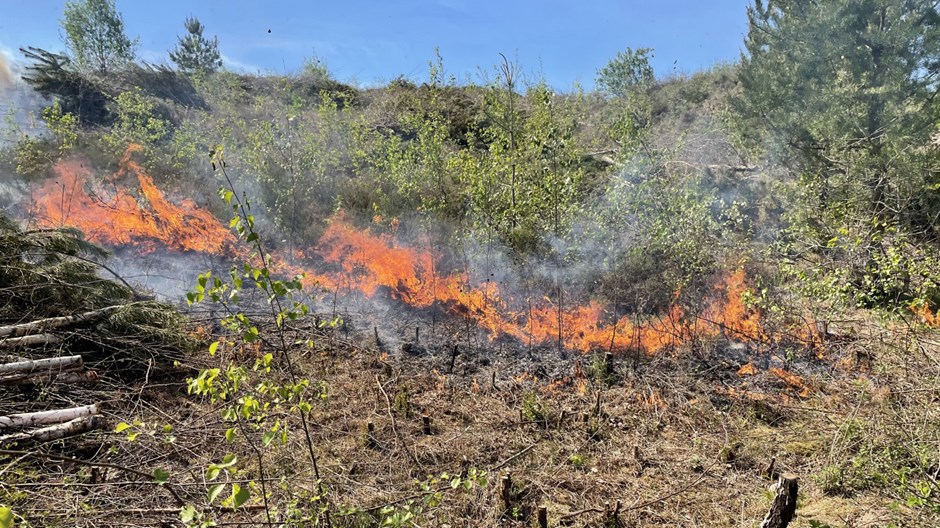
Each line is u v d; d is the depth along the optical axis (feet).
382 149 44.83
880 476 13.28
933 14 28.32
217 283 8.78
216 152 10.08
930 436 13.76
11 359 15.40
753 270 27.45
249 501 12.12
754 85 35.09
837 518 12.34
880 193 27.09
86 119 54.95
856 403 17.54
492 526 12.45
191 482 12.50
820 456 15.19
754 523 12.59
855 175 27.73
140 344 17.94
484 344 23.18
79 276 19.13
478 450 15.44
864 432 14.96
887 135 27.58
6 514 6.06
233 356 19.44
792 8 33.37
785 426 17.17
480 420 17.22
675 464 15.24
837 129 29.45
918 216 26.30
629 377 20.42
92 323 18.07
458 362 21.43
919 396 15.75
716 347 22.93
